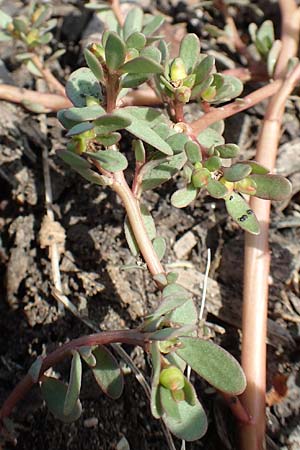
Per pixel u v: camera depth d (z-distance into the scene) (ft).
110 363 0.76
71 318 0.93
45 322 0.93
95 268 0.96
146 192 1.02
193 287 0.95
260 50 1.08
